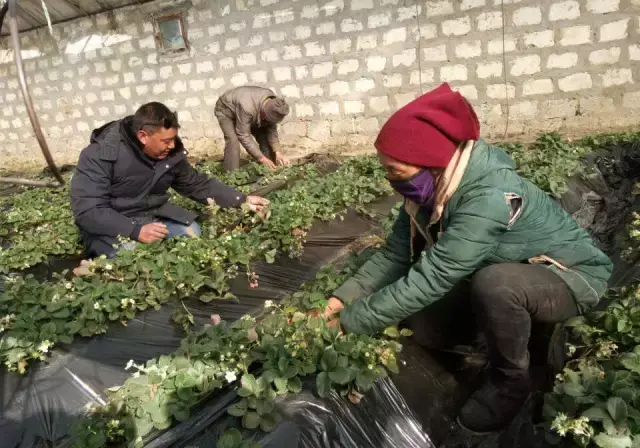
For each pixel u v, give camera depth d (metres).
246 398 2.09
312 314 2.54
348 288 2.57
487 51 7.34
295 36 8.48
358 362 2.27
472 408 2.25
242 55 9.05
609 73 6.82
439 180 2.10
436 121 1.95
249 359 2.30
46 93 11.48
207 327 2.57
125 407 2.12
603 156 5.75
